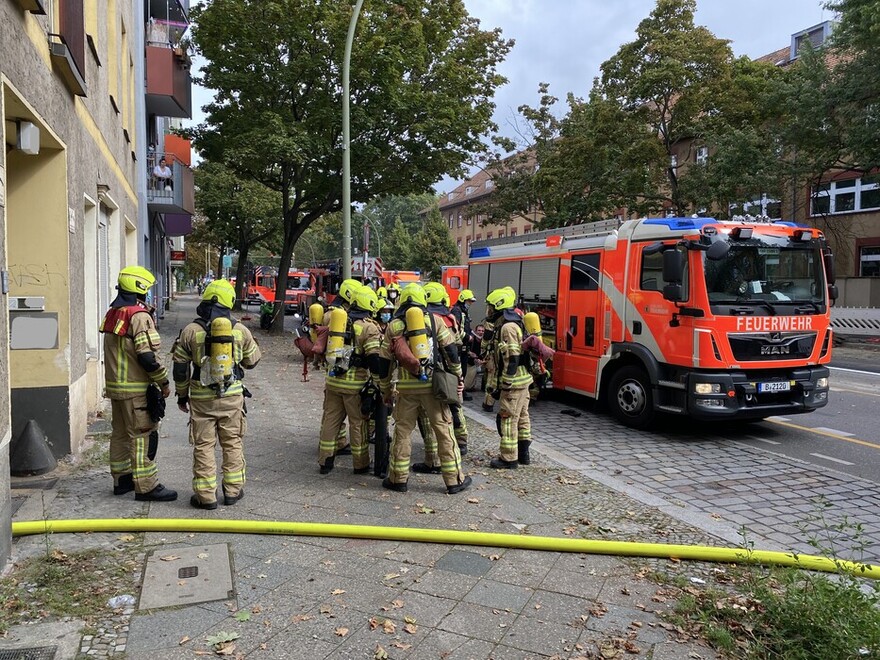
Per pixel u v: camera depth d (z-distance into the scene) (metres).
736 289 7.64
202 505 4.91
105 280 9.77
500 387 6.39
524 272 11.05
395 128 17.98
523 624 3.42
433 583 3.85
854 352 18.84
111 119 9.68
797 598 3.36
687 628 3.40
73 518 4.65
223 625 3.32
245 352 5.09
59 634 3.18
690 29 21.80
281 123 16.53
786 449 7.67
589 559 4.26
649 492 6.00
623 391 8.73
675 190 22.67
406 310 5.29
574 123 28.61
